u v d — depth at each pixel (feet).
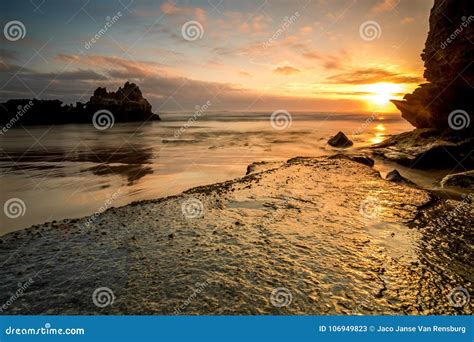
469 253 18.02
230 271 16.19
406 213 24.77
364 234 20.80
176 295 14.26
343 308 13.30
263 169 45.80
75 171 49.70
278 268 16.42
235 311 13.14
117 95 189.37
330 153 70.64
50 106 159.63
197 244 19.53
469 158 50.16
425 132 63.41
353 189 32.01
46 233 21.77
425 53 65.72
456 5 54.19
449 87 59.00
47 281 15.65
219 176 46.62
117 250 18.92
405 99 74.43
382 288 14.65
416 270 16.17
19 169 50.78
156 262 17.31
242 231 21.52
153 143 87.97
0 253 18.79
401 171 49.47
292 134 114.32
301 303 13.60
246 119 239.09
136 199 35.01
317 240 19.90
